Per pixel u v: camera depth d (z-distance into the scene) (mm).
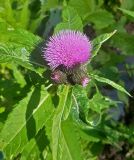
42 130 167
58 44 144
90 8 222
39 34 220
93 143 215
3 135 148
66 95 141
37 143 168
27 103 151
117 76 219
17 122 149
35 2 212
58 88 146
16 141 149
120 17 255
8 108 168
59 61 142
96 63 228
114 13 257
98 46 149
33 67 145
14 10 206
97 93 172
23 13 201
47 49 145
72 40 145
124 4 240
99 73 206
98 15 226
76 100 140
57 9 222
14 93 171
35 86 154
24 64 143
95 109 168
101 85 219
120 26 236
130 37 224
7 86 174
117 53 261
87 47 145
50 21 223
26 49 147
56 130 139
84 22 231
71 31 149
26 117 150
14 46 145
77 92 141
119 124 236
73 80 141
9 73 209
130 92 254
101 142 216
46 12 223
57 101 152
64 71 143
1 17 189
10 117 149
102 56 229
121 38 227
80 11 223
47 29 222
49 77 147
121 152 253
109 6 256
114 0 255
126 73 254
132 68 252
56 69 144
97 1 230
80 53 142
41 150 167
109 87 245
